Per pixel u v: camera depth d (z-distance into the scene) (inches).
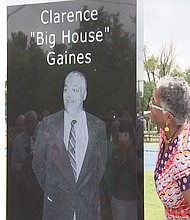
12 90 160.7
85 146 152.3
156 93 136.0
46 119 156.8
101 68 150.3
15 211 161.6
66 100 154.3
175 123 132.8
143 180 147.8
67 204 154.7
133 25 147.4
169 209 134.6
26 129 159.6
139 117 147.4
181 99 133.3
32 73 158.2
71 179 154.2
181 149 129.9
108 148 149.9
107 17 149.8
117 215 149.5
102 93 150.3
